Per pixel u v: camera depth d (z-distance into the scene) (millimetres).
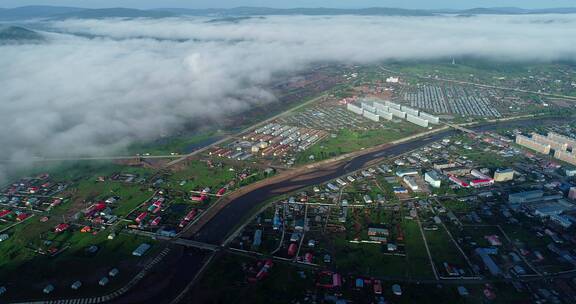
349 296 147250
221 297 148125
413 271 160500
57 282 159500
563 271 158875
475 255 169250
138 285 157000
